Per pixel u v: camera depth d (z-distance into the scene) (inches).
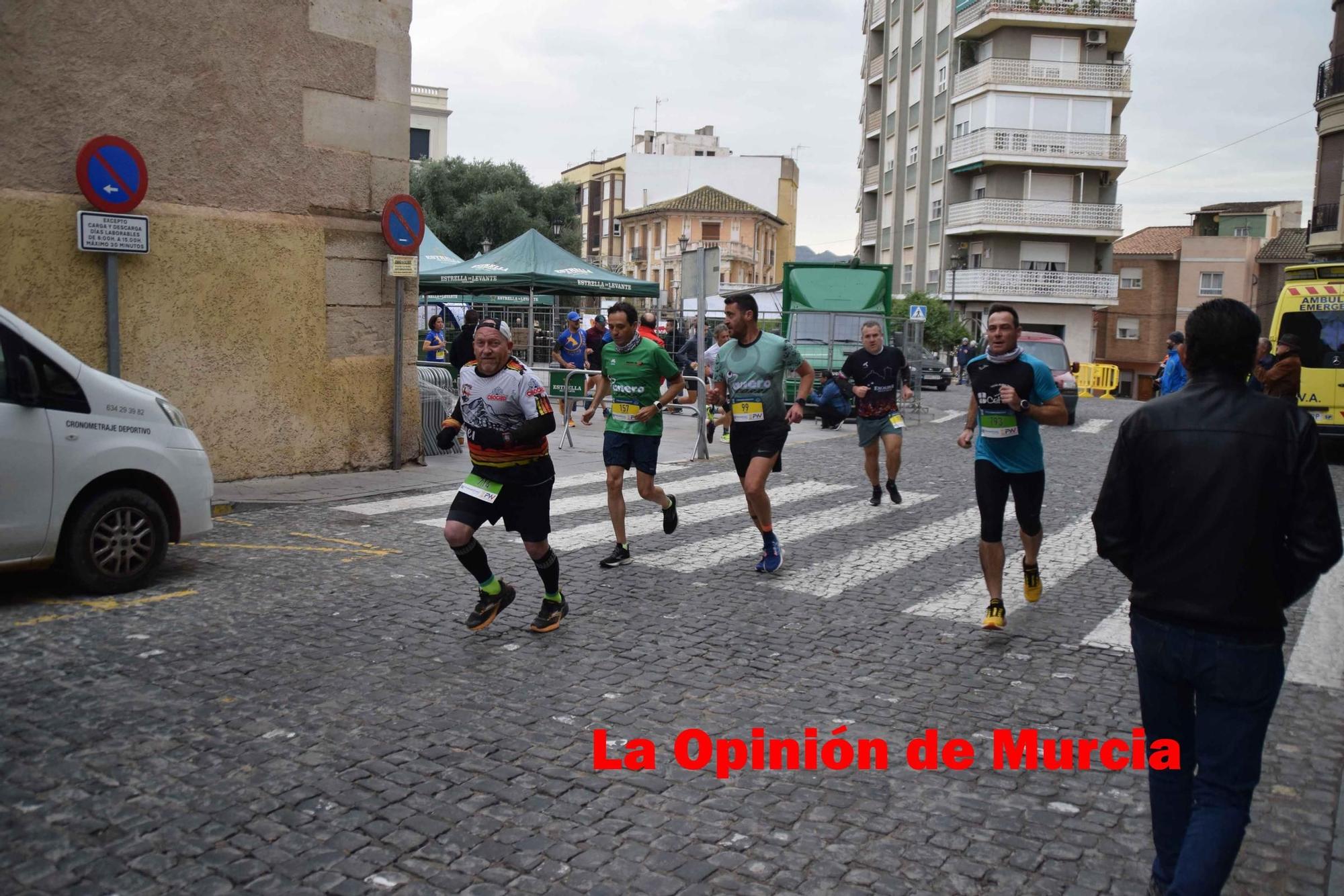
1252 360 120.2
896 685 212.5
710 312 1223.5
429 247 900.6
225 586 273.4
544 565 239.0
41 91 358.6
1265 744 188.1
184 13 392.8
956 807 157.5
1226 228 2343.8
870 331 416.8
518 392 228.8
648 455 308.3
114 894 126.1
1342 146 1171.9
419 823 146.7
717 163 3346.5
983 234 1919.3
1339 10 1179.9
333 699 194.2
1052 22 1812.3
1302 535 112.1
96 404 258.2
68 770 159.6
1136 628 124.0
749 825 149.6
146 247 373.4
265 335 425.7
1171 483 118.0
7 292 353.7
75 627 232.1
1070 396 835.4
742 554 331.6
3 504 238.8
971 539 364.2
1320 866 143.1
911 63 2165.4
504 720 186.9
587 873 134.8
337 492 417.4
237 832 142.6
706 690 206.4
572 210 2222.0
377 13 453.7
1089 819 155.0
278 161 426.6
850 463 560.1
